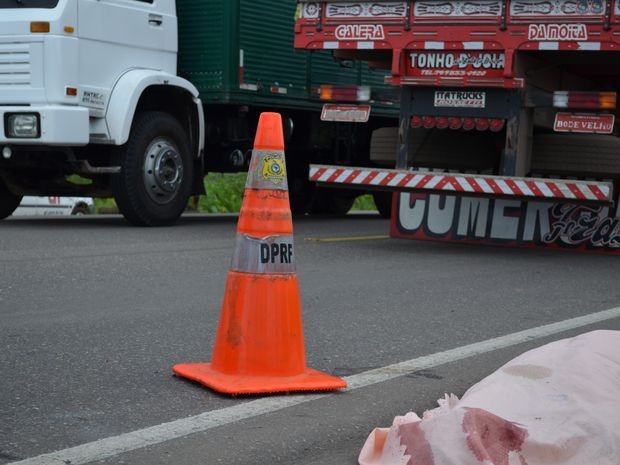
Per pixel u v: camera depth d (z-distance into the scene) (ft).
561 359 13.20
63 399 13.79
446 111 32.01
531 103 30.94
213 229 37.50
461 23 31.12
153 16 36.96
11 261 26.02
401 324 20.16
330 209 53.21
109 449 11.74
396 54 32.07
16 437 12.05
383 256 31.19
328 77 44.68
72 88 33.47
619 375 12.80
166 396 14.12
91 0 34.22
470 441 10.72
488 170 34.35
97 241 31.32
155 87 37.19
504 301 23.48
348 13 32.65
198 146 39.01
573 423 11.54
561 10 29.71
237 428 12.81
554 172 33.22
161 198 37.17
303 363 14.97
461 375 16.08
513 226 34.63
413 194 36.01
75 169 35.24
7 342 17.08
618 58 31.50
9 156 34.30
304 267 28.02
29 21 33.17
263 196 14.64
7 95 33.73
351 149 47.39
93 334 17.94
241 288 14.69
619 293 25.38
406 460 11.00
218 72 39.78
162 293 22.50
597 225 33.37
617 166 32.50
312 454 11.99
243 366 14.64
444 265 29.50
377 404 14.25
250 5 40.32
